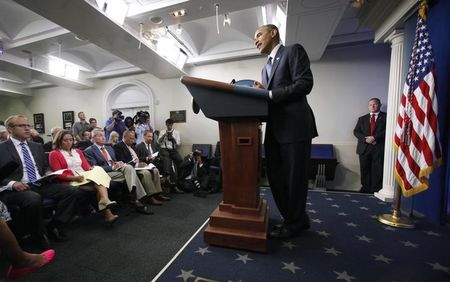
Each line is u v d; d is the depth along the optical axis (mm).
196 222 2174
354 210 2359
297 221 1659
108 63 5426
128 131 3283
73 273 1336
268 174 1747
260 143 1585
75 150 2449
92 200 2213
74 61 4914
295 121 1511
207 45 4527
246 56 4547
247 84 1478
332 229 1835
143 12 2793
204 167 3590
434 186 1984
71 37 3479
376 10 2777
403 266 1309
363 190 3613
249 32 3967
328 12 2572
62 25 2770
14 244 1117
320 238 1663
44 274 1328
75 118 6254
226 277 1215
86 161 2479
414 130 1850
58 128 2664
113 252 1580
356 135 3727
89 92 6066
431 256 1419
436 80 1788
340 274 1230
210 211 2531
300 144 1524
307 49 3619
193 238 1686
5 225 1103
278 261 1350
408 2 2305
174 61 4309
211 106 1394
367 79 3996
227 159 1522
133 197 2480
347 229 1837
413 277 1208
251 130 1433
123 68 5375
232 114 1370
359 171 4074
